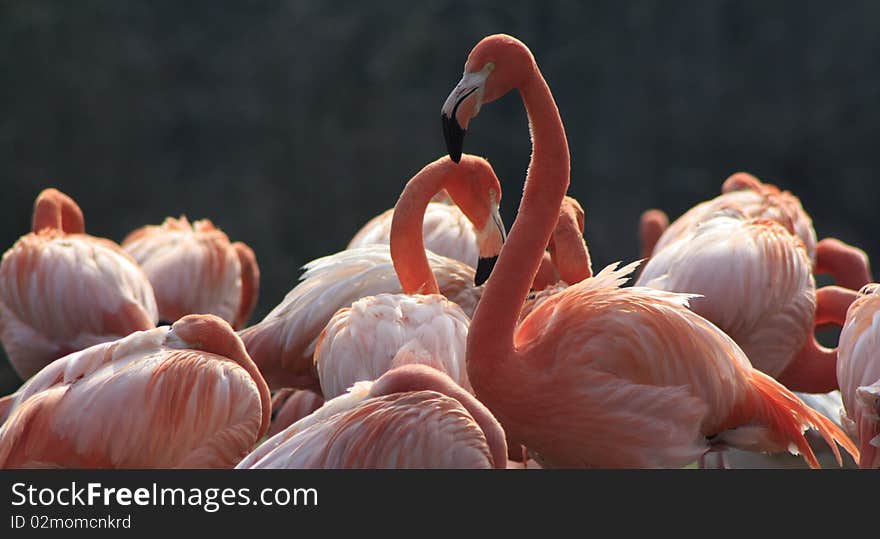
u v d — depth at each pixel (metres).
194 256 13.62
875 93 38.25
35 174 36.19
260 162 38.31
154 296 13.00
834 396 11.12
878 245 38.16
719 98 39.16
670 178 39.28
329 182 38.41
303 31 38.72
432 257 9.45
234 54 38.50
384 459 5.65
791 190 39.12
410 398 5.80
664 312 7.02
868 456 7.38
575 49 39.47
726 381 7.09
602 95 39.50
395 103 38.56
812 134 38.66
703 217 10.96
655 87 39.34
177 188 37.72
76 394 7.14
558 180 7.07
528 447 7.23
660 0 39.31
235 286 14.00
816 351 10.08
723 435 7.32
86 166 36.78
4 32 36.06
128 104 37.38
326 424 5.91
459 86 6.96
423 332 7.76
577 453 7.03
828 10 38.84
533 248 7.00
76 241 11.82
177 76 38.09
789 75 38.97
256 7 38.97
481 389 6.97
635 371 6.88
